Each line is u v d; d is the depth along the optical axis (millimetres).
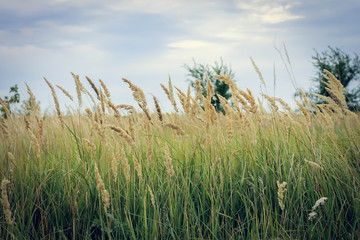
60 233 2619
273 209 2830
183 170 3178
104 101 3137
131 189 2936
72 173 3180
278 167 2953
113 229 2686
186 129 3719
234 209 2746
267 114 3494
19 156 3520
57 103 3346
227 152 3219
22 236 2508
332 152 3436
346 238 2518
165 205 2803
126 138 2494
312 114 3525
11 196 2867
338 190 2852
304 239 2488
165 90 3256
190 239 2498
